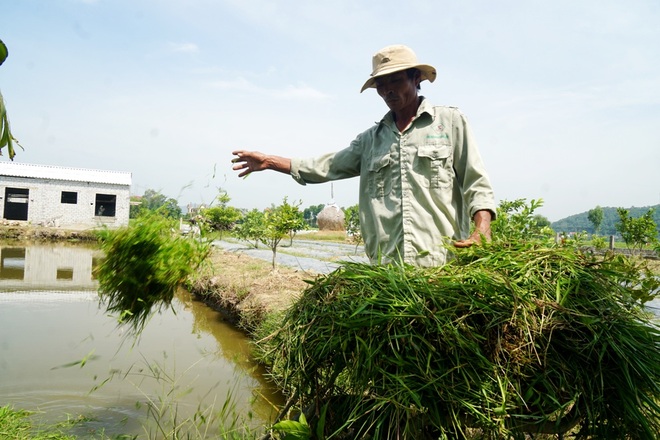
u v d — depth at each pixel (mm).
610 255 2021
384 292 1738
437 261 2621
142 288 2623
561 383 1602
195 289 10336
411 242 2652
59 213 32906
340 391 1797
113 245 2617
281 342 1938
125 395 4648
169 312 8812
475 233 2264
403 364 1567
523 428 1643
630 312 1791
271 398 4582
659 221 59906
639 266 2096
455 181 2723
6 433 3652
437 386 1536
